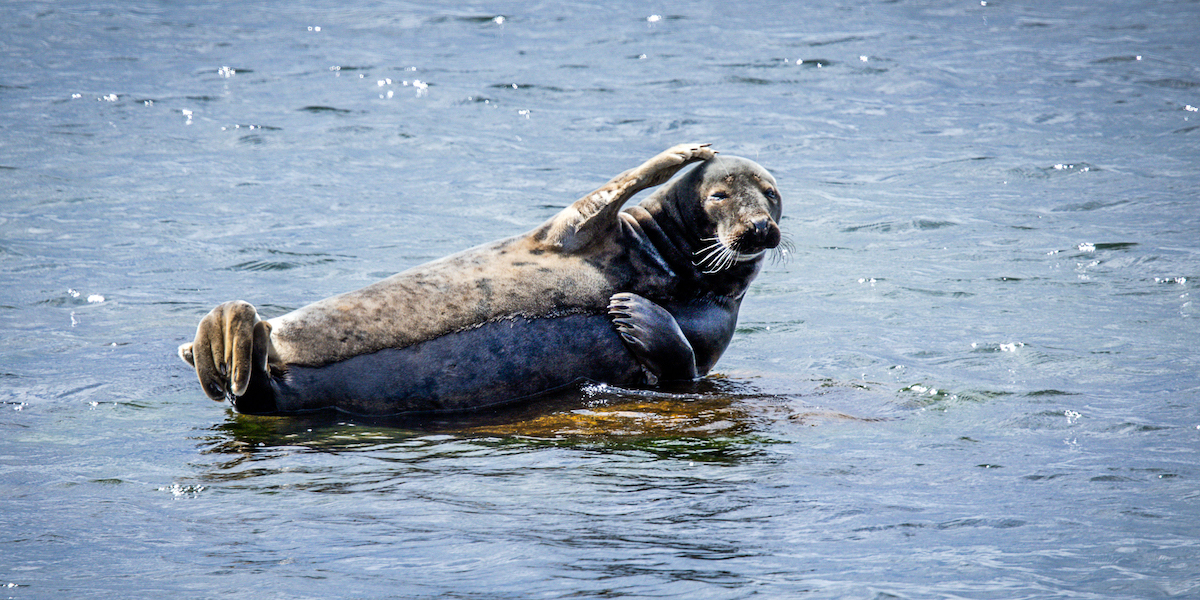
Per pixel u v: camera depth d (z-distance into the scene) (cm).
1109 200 4416
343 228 4081
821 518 1644
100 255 3631
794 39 8369
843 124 5956
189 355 2355
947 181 4819
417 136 5659
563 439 2070
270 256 3678
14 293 3169
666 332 2430
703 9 9656
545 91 6750
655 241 2516
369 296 2298
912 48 8031
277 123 5856
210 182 4712
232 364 2097
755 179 2497
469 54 7881
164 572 1441
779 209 2548
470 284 2353
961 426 2138
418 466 1895
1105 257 3625
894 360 2662
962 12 9569
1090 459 1919
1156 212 4200
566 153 5369
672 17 9288
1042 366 2573
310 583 1410
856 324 2992
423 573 1441
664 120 6044
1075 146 5375
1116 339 2781
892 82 6994
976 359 2648
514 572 1443
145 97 6338
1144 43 8188
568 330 2400
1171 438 2039
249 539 1554
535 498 1723
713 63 7544
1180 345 2712
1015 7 9825
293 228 4059
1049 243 3831
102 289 3250
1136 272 3441
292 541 1547
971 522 1630
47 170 4775
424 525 1606
